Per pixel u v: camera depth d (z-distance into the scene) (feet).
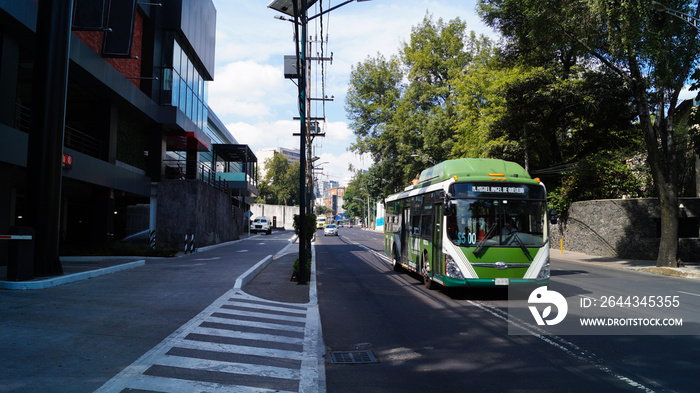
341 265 66.90
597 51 64.34
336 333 25.02
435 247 38.27
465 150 121.90
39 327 22.44
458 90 126.82
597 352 20.48
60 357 17.95
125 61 78.07
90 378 15.74
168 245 87.35
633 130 97.14
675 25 54.29
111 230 74.23
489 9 82.74
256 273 50.85
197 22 103.60
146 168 88.58
